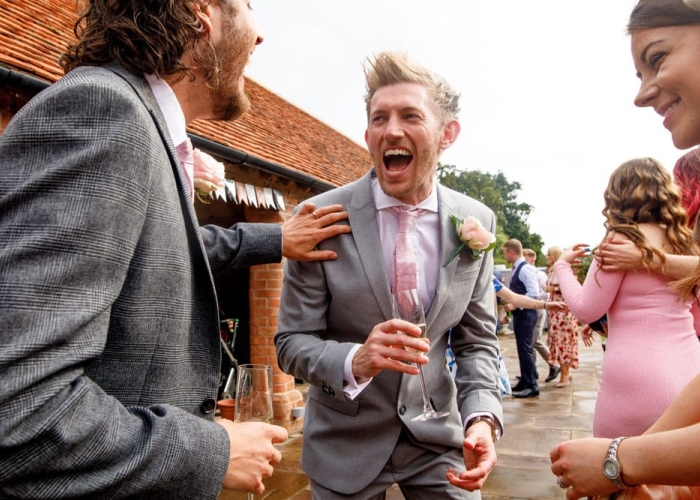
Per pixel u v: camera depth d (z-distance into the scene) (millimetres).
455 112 1808
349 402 1683
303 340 1658
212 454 898
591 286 2217
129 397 931
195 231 1080
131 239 866
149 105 1021
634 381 2010
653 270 2064
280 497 3904
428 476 1715
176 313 997
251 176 5461
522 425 5664
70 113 854
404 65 1637
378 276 1669
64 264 764
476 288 1892
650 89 997
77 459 766
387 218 1804
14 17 4246
